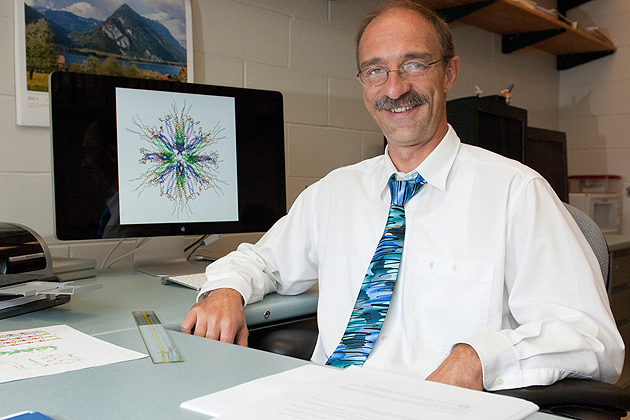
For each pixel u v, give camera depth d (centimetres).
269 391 53
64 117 124
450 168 102
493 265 92
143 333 79
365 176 115
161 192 135
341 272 108
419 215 102
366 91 109
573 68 352
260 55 192
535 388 72
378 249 100
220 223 143
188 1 169
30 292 82
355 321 96
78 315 91
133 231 132
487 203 96
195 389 55
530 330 78
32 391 54
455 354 74
